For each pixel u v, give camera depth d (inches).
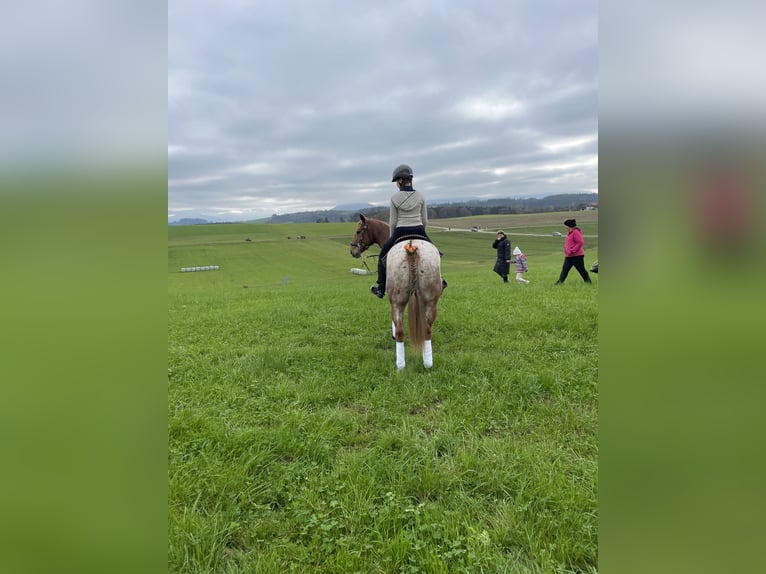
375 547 89.4
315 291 546.6
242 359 214.7
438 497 103.8
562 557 84.0
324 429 137.4
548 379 168.4
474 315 291.6
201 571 83.7
